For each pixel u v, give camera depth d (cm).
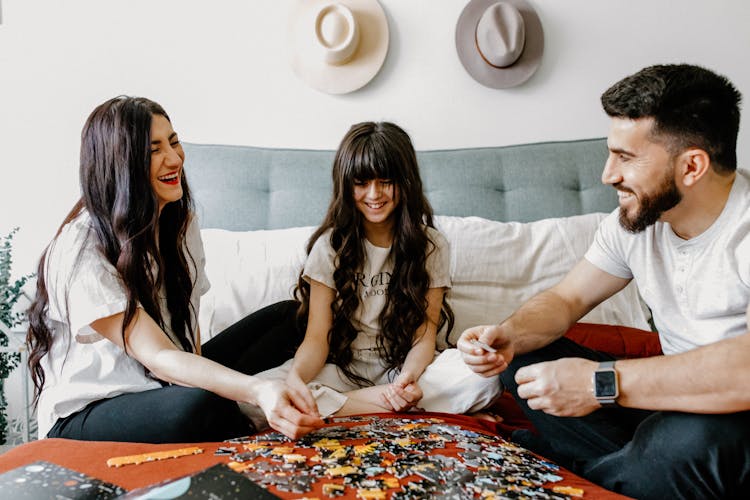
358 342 179
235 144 249
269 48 247
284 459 105
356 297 176
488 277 206
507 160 242
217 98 247
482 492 95
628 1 257
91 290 133
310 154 239
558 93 258
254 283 194
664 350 142
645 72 122
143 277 139
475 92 254
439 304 184
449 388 158
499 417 161
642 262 140
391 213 179
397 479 98
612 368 112
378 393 158
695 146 117
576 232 216
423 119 255
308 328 174
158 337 134
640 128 120
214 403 125
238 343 172
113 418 128
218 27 245
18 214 239
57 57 238
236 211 230
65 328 145
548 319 142
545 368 117
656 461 104
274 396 118
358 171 168
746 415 100
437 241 185
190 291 160
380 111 253
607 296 154
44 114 239
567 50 257
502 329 134
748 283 119
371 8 245
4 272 215
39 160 239
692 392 103
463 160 240
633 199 126
